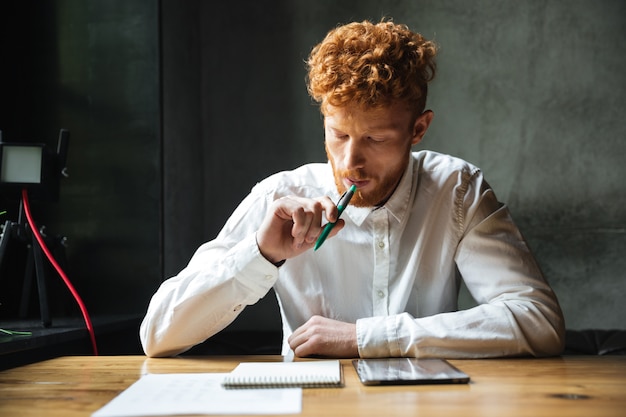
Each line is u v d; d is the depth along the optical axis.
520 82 3.34
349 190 1.38
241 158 3.44
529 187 3.32
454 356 1.31
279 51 3.45
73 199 2.65
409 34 1.47
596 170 3.30
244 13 3.47
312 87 1.42
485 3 3.37
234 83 3.46
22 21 2.65
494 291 1.53
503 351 1.32
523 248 1.58
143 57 2.65
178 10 3.04
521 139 3.33
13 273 2.46
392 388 0.96
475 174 1.69
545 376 1.06
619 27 3.31
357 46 1.38
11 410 0.86
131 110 2.65
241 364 1.16
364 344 1.31
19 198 2.09
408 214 1.64
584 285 3.27
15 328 1.98
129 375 1.13
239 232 1.64
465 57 3.37
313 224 1.32
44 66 2.65
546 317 1.38
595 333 2.82
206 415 0.79
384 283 1.62
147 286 2.62
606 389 0.94
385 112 1.34
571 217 3.30
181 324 1.42
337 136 1.40
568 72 3.33
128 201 2.63
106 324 2.15
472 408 0.82
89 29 2.67
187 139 3.15
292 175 1.73
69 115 2.65
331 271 1.65
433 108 3.37
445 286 1.64
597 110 3.31
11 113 2.62
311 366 1.12
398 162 1.43
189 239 3.13
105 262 2.63
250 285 1.41
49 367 1.24
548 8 3.34
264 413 0.79
